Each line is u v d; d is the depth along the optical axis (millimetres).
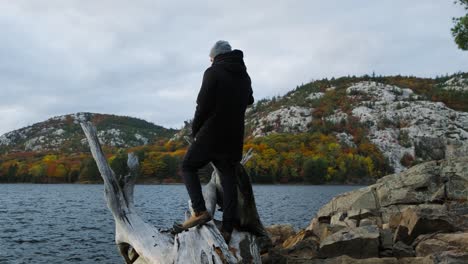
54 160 174750
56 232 25984
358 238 6914
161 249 5250
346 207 10031
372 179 165500
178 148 189875
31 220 33312
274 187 128000
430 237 6992
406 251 6836
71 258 17672
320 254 7004
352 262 6457
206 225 4602
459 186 9039
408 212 7621
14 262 16875
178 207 43531
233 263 4297
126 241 5797
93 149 6031
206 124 4234
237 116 4242
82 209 45375
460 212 8078
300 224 26594
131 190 6152
